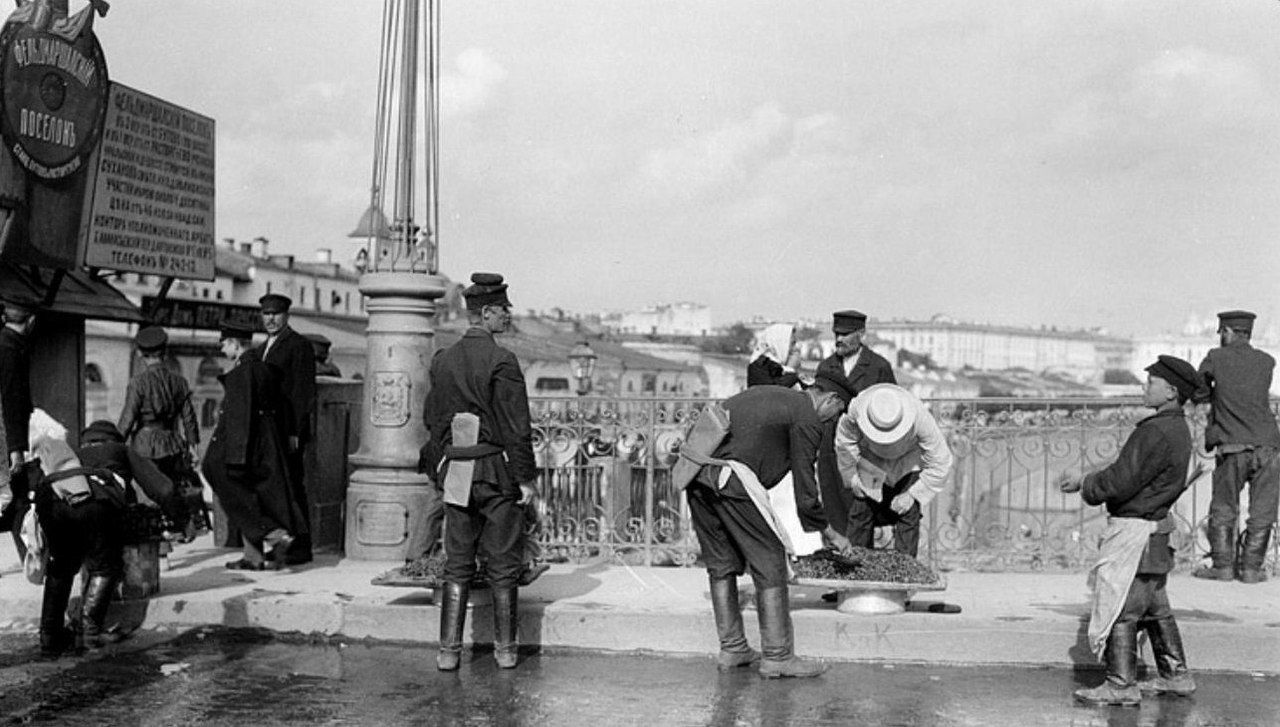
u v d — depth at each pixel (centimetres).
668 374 5638
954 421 1009
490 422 722
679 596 847
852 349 909
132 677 710
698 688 695
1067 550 994
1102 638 657
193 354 3953
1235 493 944
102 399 3959
